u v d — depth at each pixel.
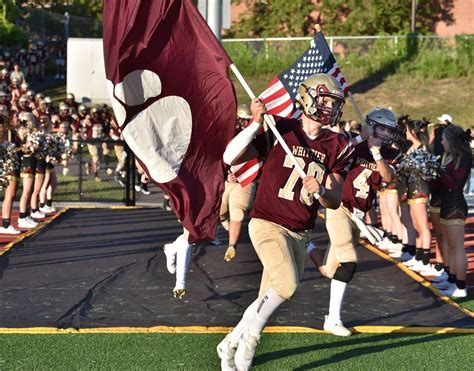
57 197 17.41
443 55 35.06
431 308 7.97
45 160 14.60
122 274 9.47
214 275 9.50
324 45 8.21
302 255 5.96
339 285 7.06
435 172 9.27
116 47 6.15
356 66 35.62
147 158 6.27
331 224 7.36
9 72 32.25
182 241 7.89
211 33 6.20
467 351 6.55
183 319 7.43
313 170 5.79
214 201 6.30
